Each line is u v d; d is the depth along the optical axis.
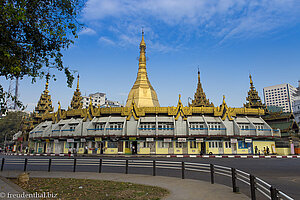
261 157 35.88
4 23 10.80
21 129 76.38
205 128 42.09
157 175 16.22
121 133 42.34
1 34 11.16
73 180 13.97
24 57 12.76
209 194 9.98
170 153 41.75
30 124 63.72
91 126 45.16
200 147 42.22
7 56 10.83
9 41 11.69
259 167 20.88
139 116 44.69
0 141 94.69
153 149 42.03
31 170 19.34
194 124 44.09
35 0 12.22
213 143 42.56
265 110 50.91
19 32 12.33
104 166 22.30
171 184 12.54
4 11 10.37
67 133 45.84
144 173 17.30
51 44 13.70
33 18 12.58
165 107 44.75
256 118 47.22
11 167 21.86
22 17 10.66
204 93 69.25
